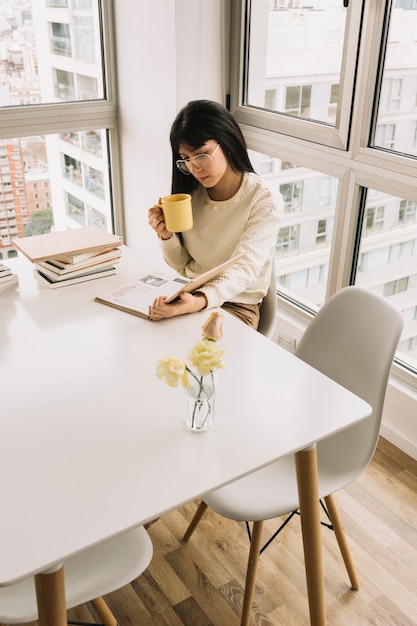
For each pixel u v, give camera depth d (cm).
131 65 299
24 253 202
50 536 108
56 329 177
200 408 130
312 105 256
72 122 313
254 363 160
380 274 253
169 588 189
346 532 208
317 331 178
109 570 133
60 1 290
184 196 196
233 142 206
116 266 220
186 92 280
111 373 155
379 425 154
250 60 281
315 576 151
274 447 129
